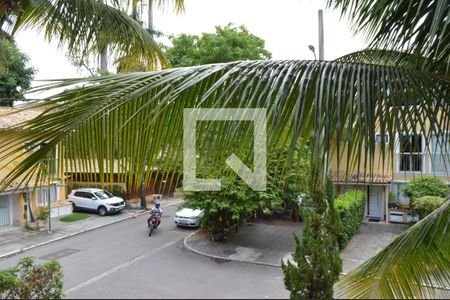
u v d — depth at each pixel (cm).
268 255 864
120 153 212
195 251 893
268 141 168
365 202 1233
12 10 422
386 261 220
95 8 462
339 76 177
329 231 390
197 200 1029
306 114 172
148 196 1766
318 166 164
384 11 219
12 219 1299
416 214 1005
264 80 177
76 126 202
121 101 196
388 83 175
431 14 198
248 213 1052
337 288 229
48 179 220
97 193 1550
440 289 206
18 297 314
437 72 216
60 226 1286
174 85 189
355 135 171
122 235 1145
